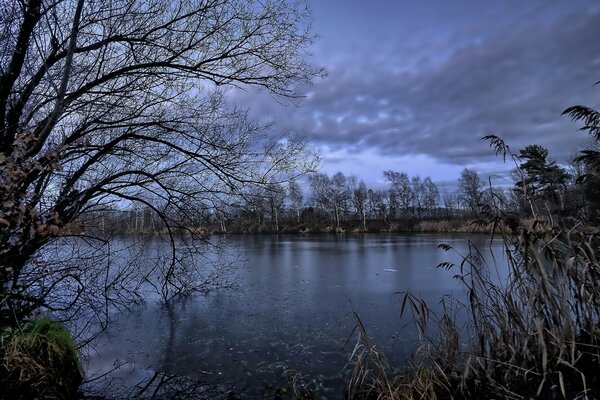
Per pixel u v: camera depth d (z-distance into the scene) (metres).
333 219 69.25
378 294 10.08
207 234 8.73
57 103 4.79
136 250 8.63
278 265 16.27
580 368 4.25
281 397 4.48
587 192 5.11
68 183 5.68
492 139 5.02
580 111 4.43
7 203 3.35
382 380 4.34
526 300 4.53
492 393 4.14
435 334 6.41
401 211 71.81
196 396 4.53
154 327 7.30
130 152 6.85
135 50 6.32
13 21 4.89
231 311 8.45
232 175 7.41
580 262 4.36
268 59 6.77
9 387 3.67
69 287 5.73
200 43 6.43
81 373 4.92
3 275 3.94
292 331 6.99
